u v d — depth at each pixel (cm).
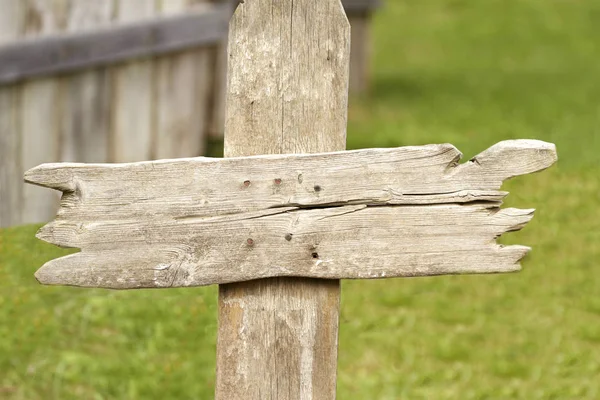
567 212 1123
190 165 465
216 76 1140
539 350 877
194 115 1116
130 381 775
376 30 2500
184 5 1066
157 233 468
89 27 959
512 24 2498
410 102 1738
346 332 899
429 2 2741
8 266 722
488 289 999
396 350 869
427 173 470
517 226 476
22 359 795
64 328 833
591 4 2652
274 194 470
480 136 1462
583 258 1041
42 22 915
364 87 1825
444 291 995
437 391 805
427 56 2231
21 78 900
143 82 1034
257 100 474
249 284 486
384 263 477
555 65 2106
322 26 469
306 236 473
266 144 477
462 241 476
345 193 470
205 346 827
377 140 1430
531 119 1582
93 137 988
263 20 468
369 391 798
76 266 467
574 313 945
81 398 755
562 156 1321
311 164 468
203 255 472
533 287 998
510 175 470
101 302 861
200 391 768
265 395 495
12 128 905
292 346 491
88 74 970
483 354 867
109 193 464
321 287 487
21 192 916
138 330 838
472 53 2253
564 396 798
